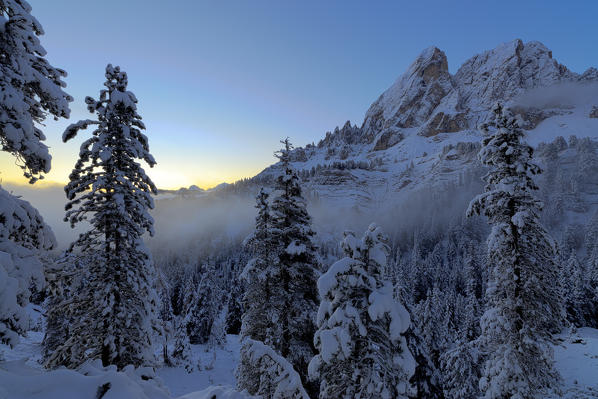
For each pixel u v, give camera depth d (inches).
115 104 500.1
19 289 262.8
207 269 2010.3
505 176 581.9
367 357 394.9
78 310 481.1
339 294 417.4
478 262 3267.7
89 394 178.7
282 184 614.5
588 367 958.4
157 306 525.3
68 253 462.9
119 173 496.1
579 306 2086.6
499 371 532.1
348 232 451.2
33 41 315.6
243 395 238.2
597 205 5285.4
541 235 542.3
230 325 2315.5
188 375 1305.4
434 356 1110.4
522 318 535.8
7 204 282.7
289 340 551.5
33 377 177.5
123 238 488.7
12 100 286.5
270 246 584.4
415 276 3191.4
